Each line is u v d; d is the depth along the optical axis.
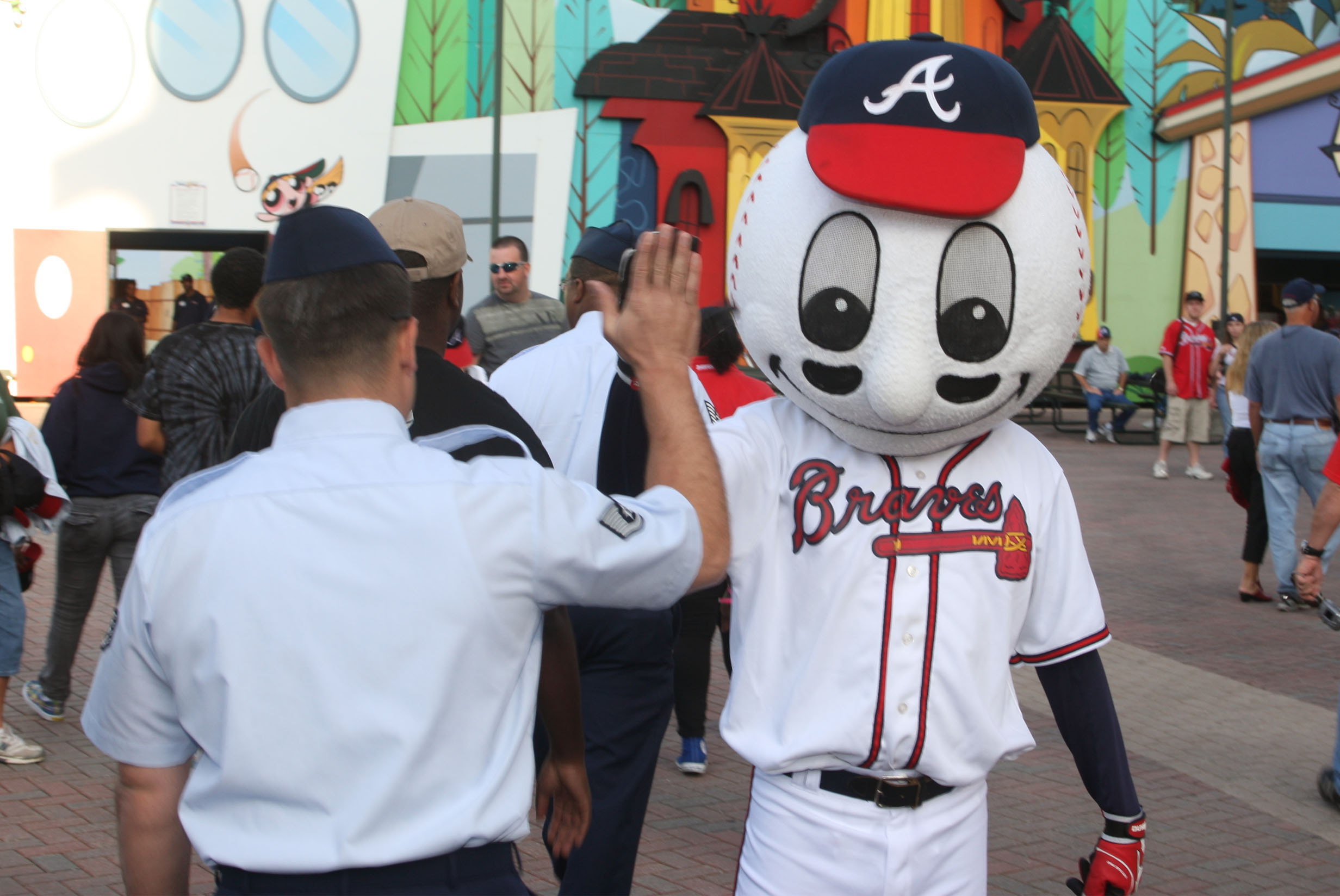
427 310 2.59
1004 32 19.47
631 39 18.38
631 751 3.18
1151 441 17.33
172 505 1.57
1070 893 3.83
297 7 17.58
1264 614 7.66
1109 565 9.12
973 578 2.09
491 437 1.77
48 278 17.53
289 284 1.60
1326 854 4.19
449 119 18.09
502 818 1.53
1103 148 19.73
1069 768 4.98
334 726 1.46
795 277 2.05
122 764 1.58
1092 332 19.92
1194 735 5.43
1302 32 19.78
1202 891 3.89
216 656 1.47
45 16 17.25
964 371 2.00
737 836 4.21
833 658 2.07
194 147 17.62
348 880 1.47
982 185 1.94
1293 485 7.48
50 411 4.94
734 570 2.14
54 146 17.42
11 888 3.61
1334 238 20.47
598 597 1.59
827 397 2.06
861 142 1.98
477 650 1.52
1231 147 20.00
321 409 1.60
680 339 1.71
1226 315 17.05
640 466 3.19
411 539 1.51
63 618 5.10
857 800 2.07
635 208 18.61
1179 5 19.70
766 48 18.38
